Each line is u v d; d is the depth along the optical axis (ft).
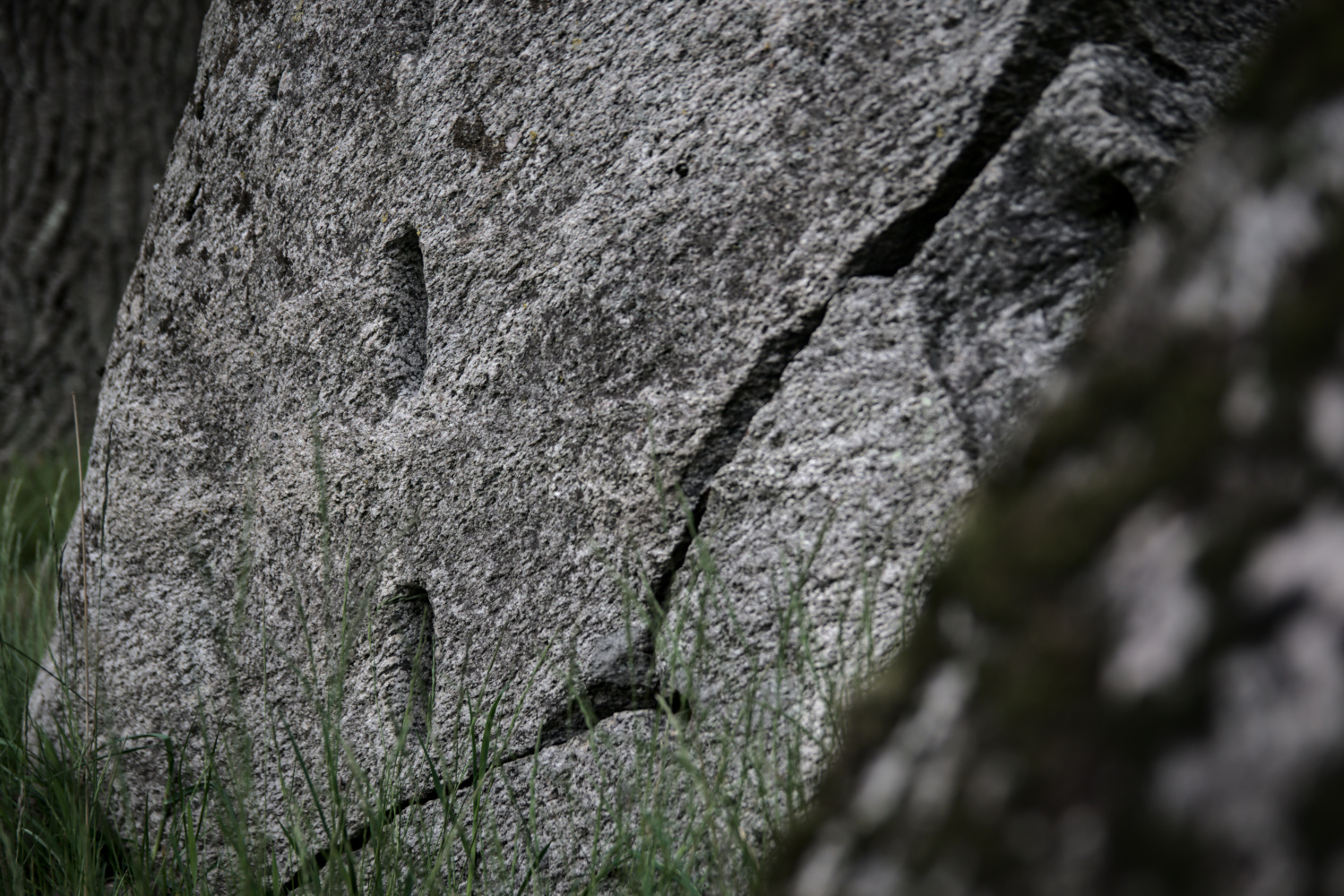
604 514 5.19
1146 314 3.10
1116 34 4.84
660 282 5.14
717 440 5.06
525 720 5.28
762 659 5.00
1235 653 2.41
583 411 5.23
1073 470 3.07
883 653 4.84
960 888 2.73
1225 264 2.90
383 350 5.61
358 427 5.63
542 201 5.33
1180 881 2.30
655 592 5.14
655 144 5.17
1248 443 2.61
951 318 4.89
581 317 5.25
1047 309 4.83
